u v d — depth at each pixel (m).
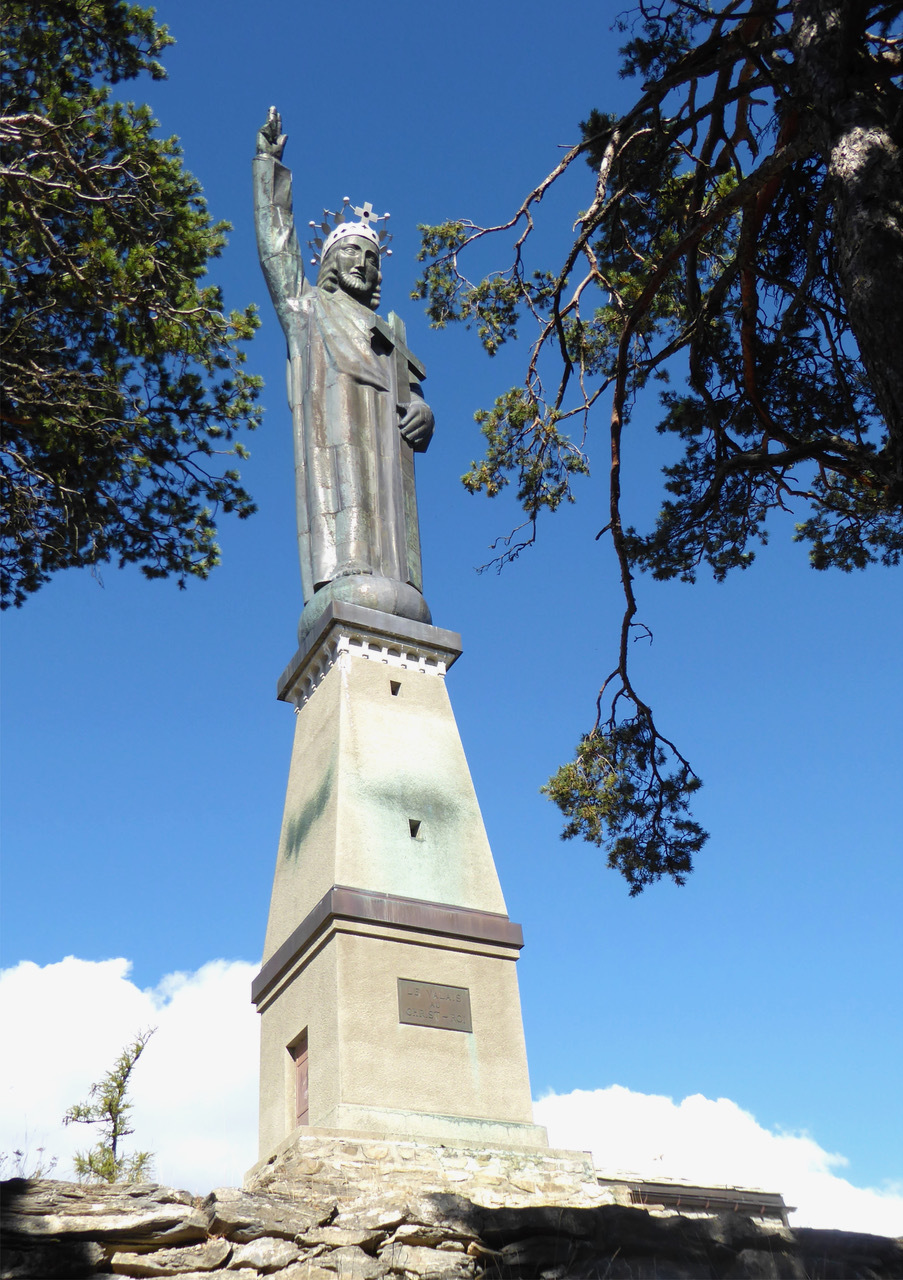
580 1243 14.54
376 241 29.67
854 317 14.21
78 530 20.44
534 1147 19.72
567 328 21.70
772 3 16.91
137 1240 13.80
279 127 30.34
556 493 21.70
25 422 19.19
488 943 21.89
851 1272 14.23
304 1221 14.75
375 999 20.36
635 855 20.58
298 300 28.59
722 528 20.41
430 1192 16.09
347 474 26.61
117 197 19.33
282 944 22.36
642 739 20.59
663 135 18.36
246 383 20.78
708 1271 14.30
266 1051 22.17
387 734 23.77
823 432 19.38
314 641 24.89
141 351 19.64
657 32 18.02
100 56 20.38
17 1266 12.92
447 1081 20.14
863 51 15.49
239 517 21.59
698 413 20.11
